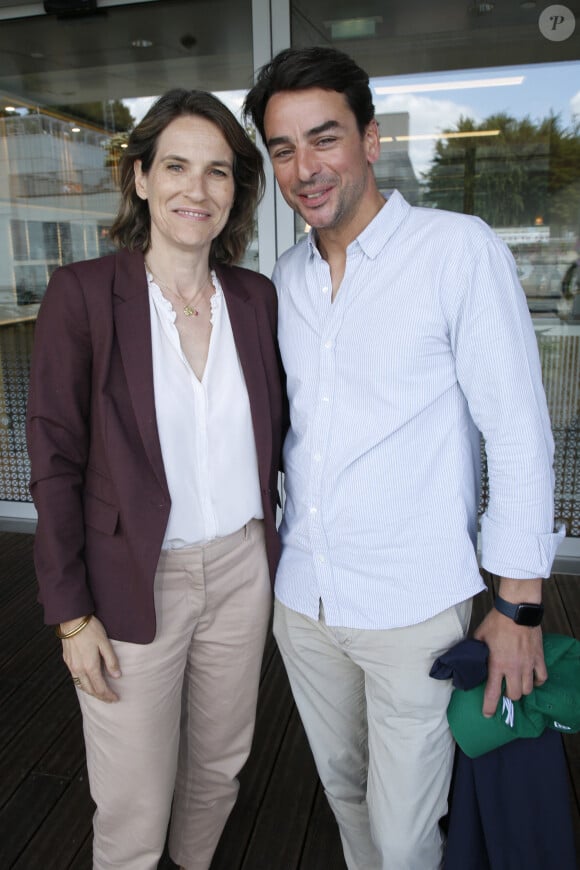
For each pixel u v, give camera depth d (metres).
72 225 3.71
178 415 1.36
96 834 1.52
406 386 1.30
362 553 1.35
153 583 1.32
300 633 1.50
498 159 3.19
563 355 3.32
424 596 1.33
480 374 1.25
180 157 1.31
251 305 1.47
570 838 1.31
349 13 3.18
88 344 1.30
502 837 1.32
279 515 3.43
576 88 3.07
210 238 1.40
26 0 3.43
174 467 1.36
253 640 1.55
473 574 1.33
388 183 3.30
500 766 1.31
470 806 1.33
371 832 1.54
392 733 1.39
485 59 3.11
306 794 2.08
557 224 3.20
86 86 3.53
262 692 2.56
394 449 1.31
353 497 1.34
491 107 3.15
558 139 3.12
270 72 1.32
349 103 1.30
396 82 3.20
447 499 1.31
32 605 3.20
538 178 3.18
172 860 1.78
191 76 3.42
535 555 1.25
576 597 3.19
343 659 1.50
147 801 1.45
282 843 1.91
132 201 1.41
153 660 1.40
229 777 1.66
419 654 1.35
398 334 1.29
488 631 1.32
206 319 1.42
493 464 1.28
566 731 1.29
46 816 2.00
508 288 1.26
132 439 1.32
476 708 1.29
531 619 1.27
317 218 1.33
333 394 1.35
